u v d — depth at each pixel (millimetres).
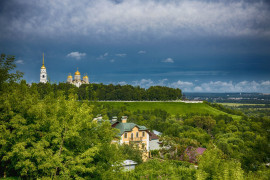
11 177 23391
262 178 25359
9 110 21188
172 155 49938
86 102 26047
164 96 173375
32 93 24516
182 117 120312
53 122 21719
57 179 20328
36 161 21344
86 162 21172
